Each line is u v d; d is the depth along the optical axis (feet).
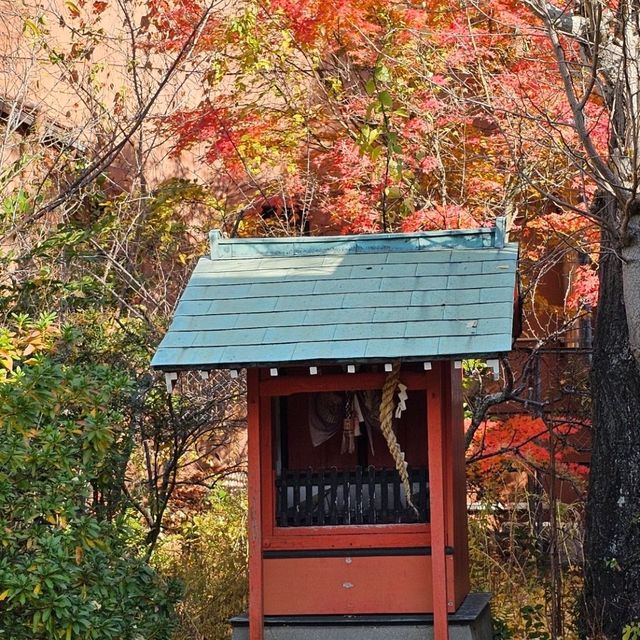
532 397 44.83
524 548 40.83
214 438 42.93
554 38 27.17
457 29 38.24
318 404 29.76
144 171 51.93
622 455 33.78
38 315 35.27
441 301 26.48
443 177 39.55
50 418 25.14
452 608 26.76
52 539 22.82
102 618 24.45
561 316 48.08
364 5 39.75
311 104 46.83
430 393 26.76
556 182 39.45
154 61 54.03
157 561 38.09
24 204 36.91
